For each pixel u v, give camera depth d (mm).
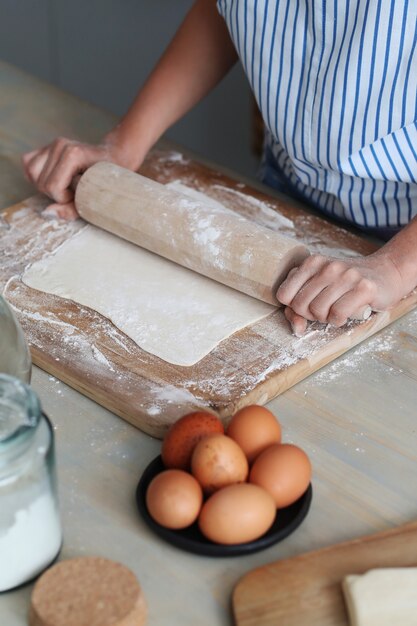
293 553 759
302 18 1155
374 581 679
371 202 1237
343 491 822
